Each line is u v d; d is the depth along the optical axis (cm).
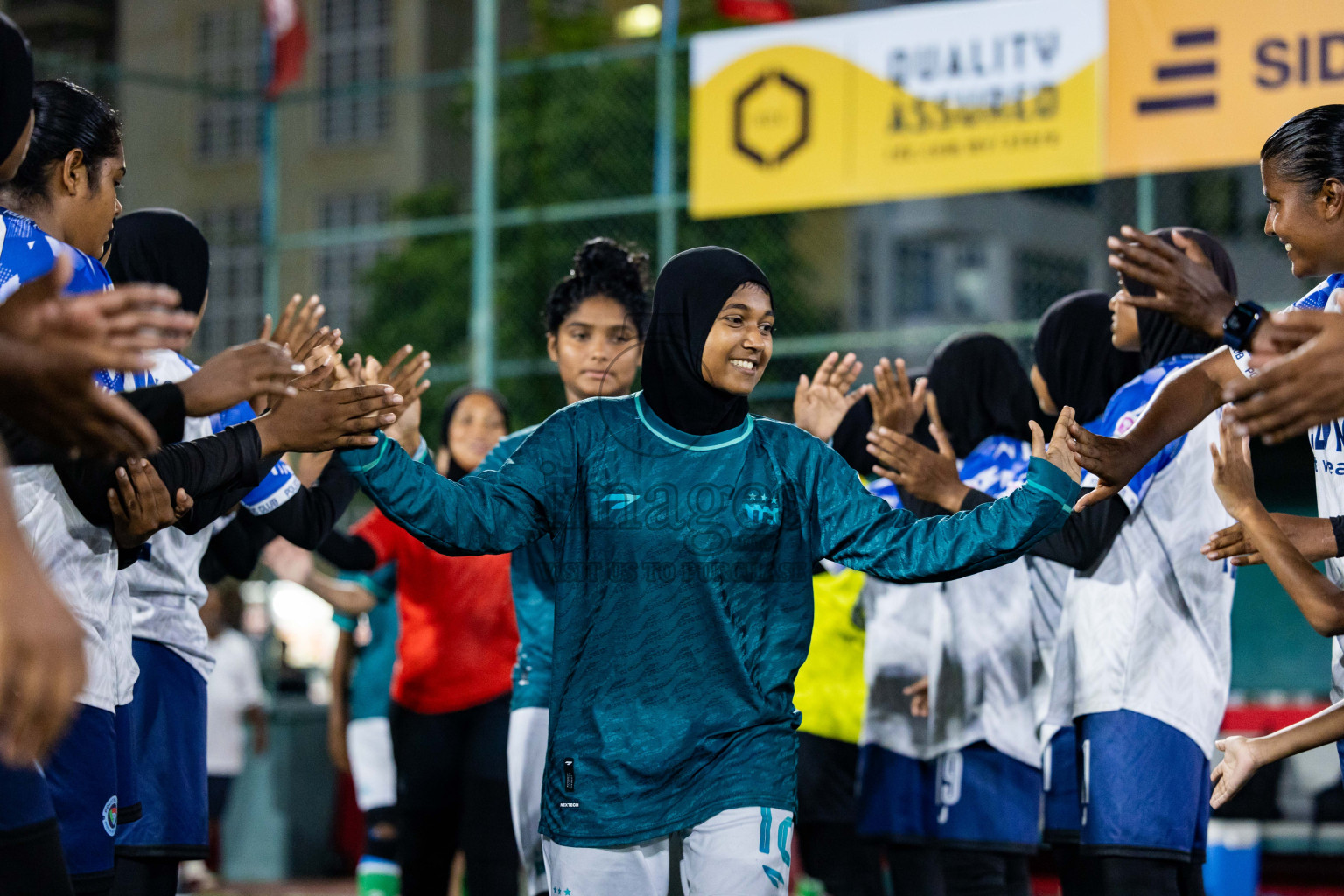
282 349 479
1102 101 1520
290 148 3909
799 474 556
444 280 3061
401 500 518
